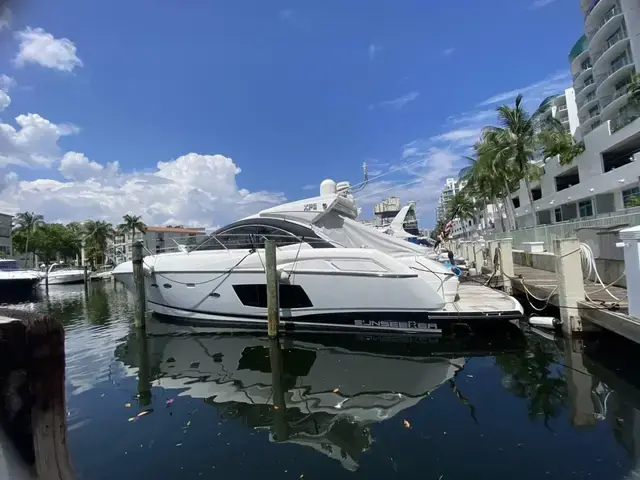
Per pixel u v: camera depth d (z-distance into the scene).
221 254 9.79
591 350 6.99
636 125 24.92
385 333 8.45
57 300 22.61
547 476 3.23
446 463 3.50
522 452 3.64
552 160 37.88
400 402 5.05
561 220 37.28
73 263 64.81
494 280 13.55
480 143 34.97
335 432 4.25
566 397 4.93
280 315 9.04
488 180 34.53
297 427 4.41
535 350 7.21
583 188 31.16
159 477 3.43
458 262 22.41
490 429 4.14
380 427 4.32
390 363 6.88
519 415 4.47
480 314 7.91
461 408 4.76
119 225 62.75
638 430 3.95
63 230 63.47
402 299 8.22
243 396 5.51
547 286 9.96
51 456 1.20
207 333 9.52
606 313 6.36
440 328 8.18
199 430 4.39
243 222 10.16
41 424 1.18
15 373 1.15
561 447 3.70
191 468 3.57
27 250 56.56
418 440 3.97
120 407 5.17
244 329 9.60
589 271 9.02
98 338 10.02
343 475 3.38
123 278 11.55
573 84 44.12
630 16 32.06
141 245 10.35
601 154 29.42
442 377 6.01
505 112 29.41
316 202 10.10
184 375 6.62
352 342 8.23
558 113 52.84
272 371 6.65
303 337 8.72
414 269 8.73
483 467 3.41
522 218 48.66
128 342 9.22
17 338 1.16
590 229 10.66
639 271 5.47
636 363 6.19
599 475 3.21
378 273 8.28
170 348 8.49
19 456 1.12
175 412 4.95
